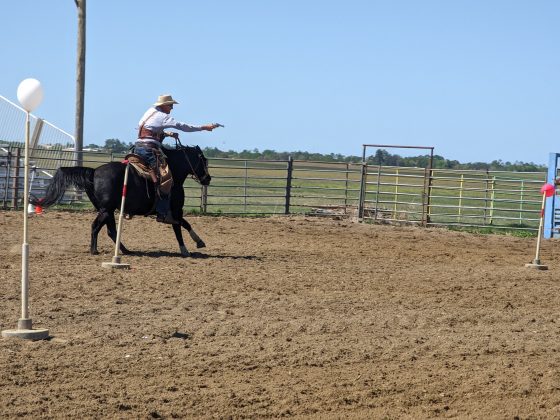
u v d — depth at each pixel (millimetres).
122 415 7117
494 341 10336
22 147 27625
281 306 11648
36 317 10211
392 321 11148
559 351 9984
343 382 8328
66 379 7988
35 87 8938
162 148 15648
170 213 15648
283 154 75500
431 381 8492
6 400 7316
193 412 7285
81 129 28844
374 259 17359
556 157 24234
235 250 17875
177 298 11766
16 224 20609
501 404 7832
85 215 23469
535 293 13773
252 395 7809
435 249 20047
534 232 25594
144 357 8859
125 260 15047
